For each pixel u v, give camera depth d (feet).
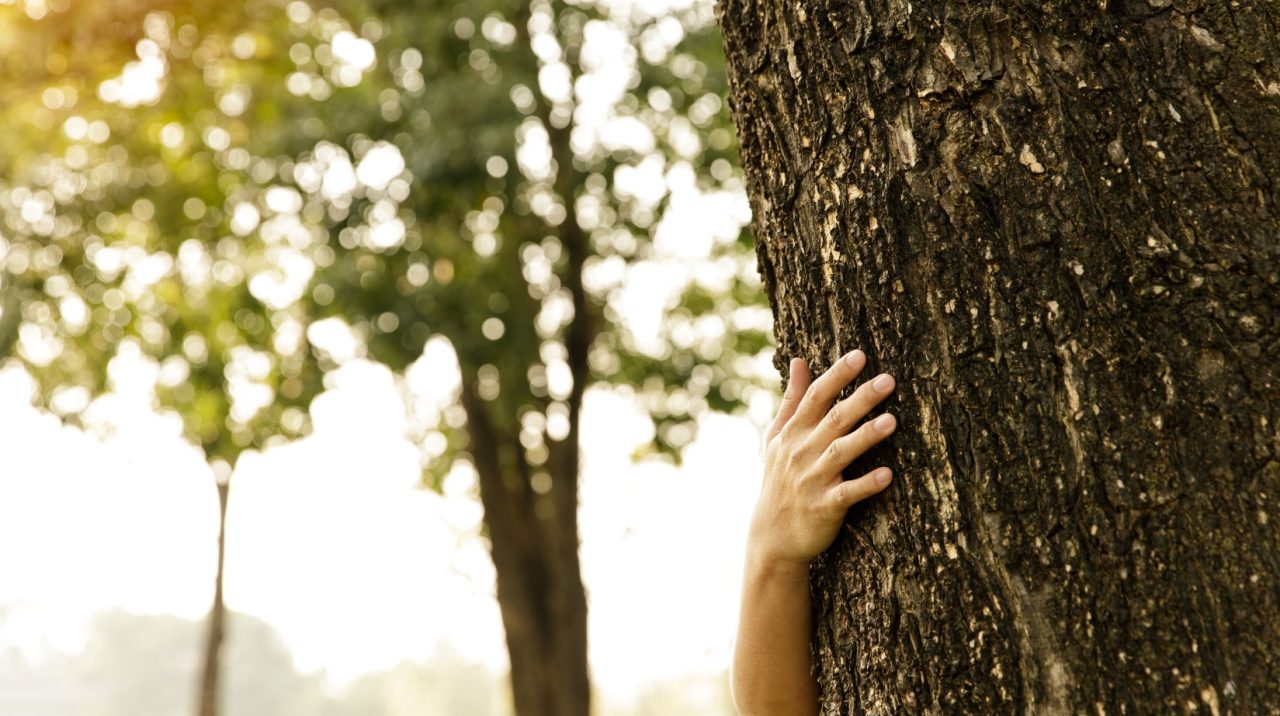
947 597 4.51
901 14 4.75
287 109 35.86
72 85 36.14
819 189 5.02
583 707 38.22
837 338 4.99
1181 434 4.13
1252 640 3.92
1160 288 4.22
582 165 35.81
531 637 38.63
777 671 5.31
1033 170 4.44
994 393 4.44
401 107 32.63
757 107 5.36
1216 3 4.35
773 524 5.15
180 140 39.37
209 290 41.29
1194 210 4.22
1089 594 4.19
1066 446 4.29
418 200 31.78
